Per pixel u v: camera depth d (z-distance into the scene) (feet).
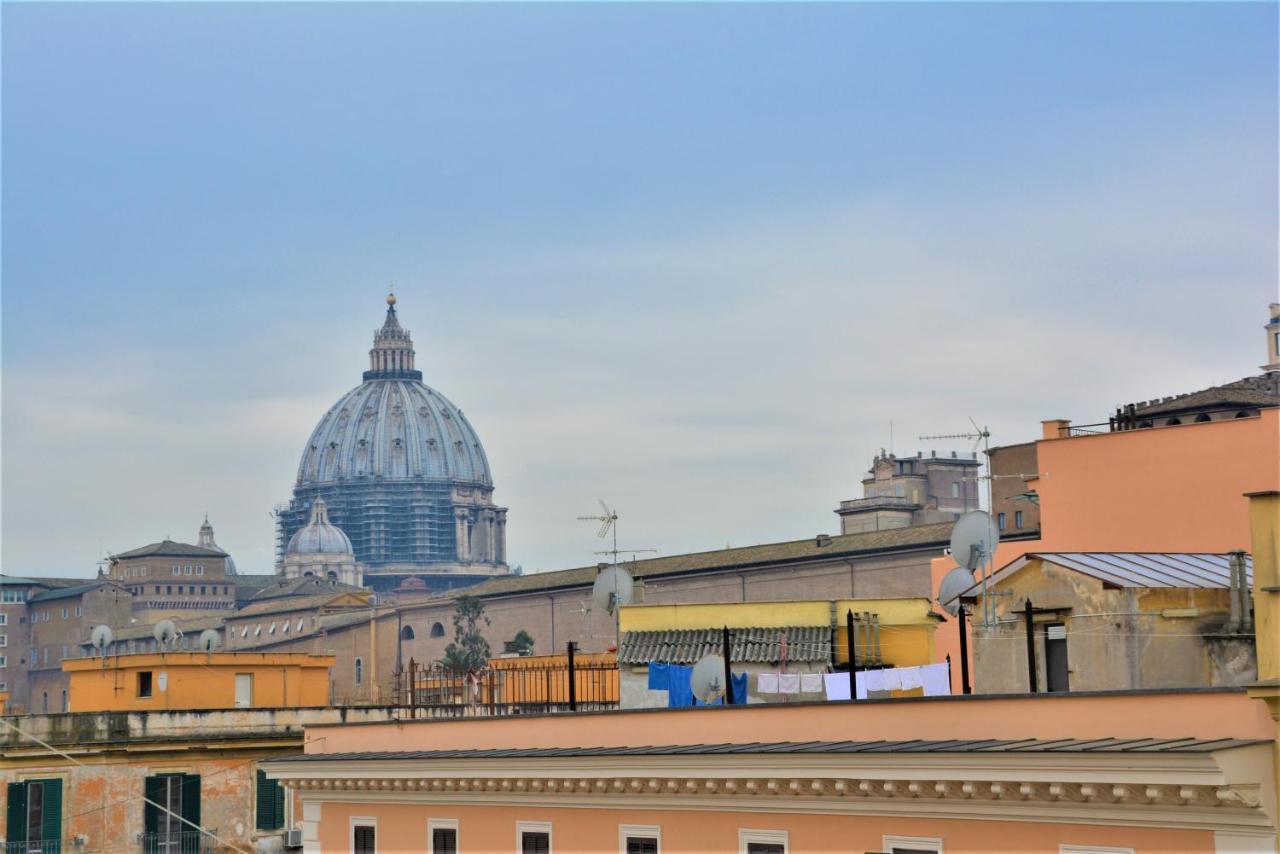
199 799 346.95
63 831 330.95
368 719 371.35
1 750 325.83
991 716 153.48
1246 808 131.95
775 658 283.59
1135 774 135.95
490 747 211.20
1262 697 132.46
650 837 183.93
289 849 350.64
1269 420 234.58
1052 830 145.18
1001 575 194.80
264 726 357.61
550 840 196.54
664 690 265.13
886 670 233.76
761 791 170.60
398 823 218.59
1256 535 138.82
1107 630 182.39
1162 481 244.83
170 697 407.64
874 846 160.15
